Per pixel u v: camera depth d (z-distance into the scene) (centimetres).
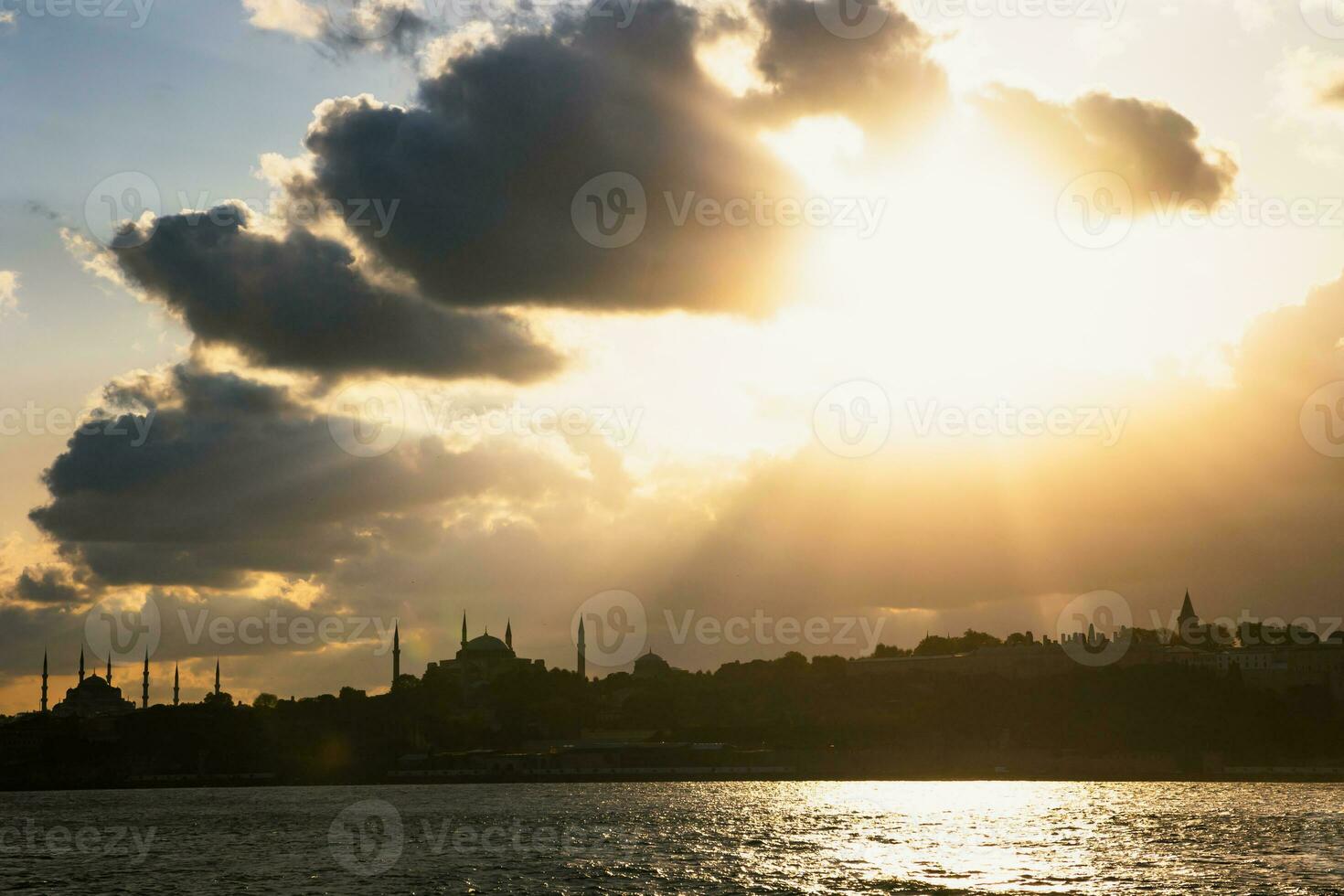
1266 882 19312
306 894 19512
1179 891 18675
